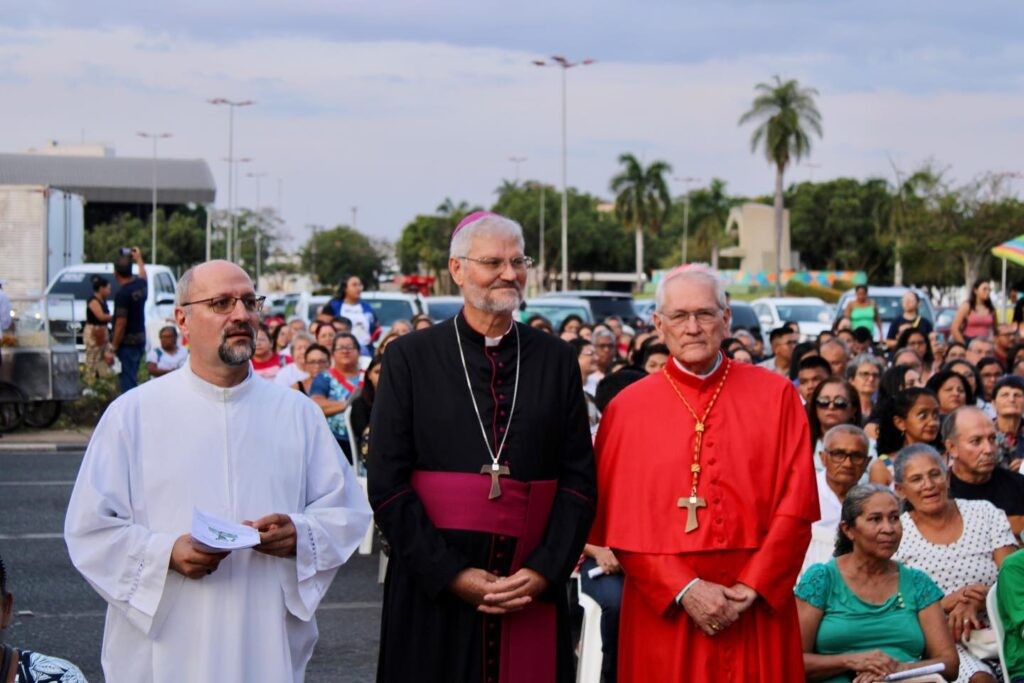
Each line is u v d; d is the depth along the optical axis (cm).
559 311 2653
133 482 495
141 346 2005
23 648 787
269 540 488
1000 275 6375
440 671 507
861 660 595
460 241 518
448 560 497
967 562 673
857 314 2197
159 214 9575
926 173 6300
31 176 10850
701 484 531
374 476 512
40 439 1758
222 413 504
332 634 844
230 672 488
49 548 1062
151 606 477
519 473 511
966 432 736
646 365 1073
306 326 2036
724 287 546
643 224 8188
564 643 521
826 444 742
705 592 512
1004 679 617
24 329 1791
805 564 717
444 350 521
